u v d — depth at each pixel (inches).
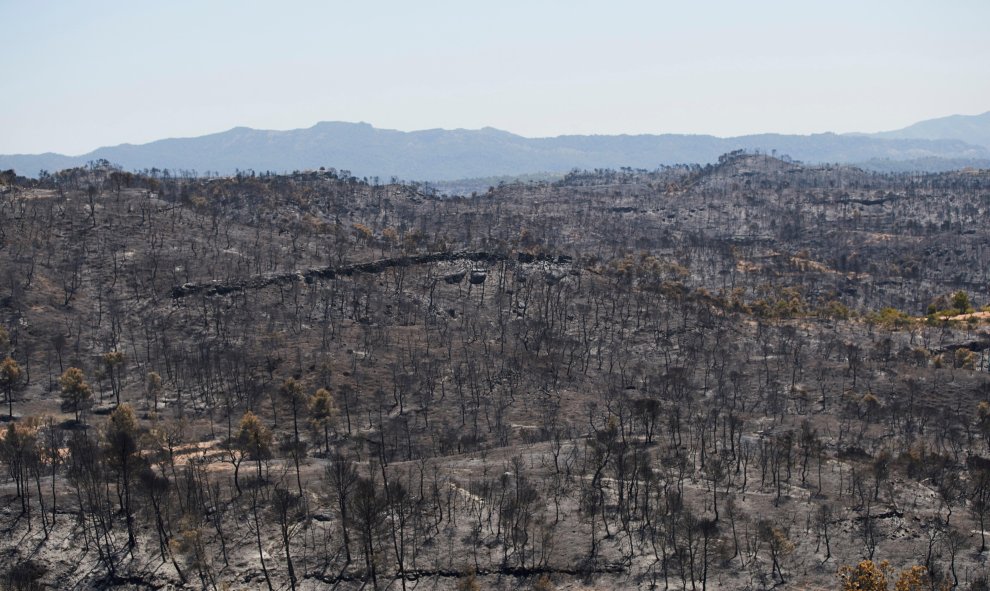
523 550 5014.8
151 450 6348.4
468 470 6358.3
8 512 5290.4
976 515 5497.1
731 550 5064.0
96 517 5300.2
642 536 5270.7
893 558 4995.1
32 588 4525.1
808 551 5093.5
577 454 6717.5
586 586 4793.3
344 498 5128.0
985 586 4439.0
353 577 4857.3
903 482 6200.8
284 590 4753.9
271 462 6501.0
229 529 5265.8
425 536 5265.8
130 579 4830.2
